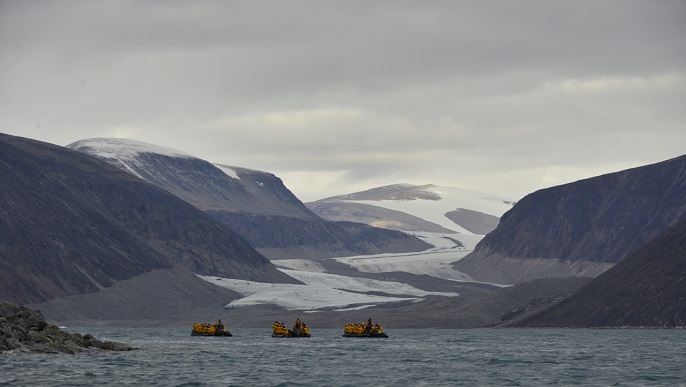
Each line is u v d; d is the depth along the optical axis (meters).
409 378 147.50
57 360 161.12
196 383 135.75
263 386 134.12
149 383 134.38
